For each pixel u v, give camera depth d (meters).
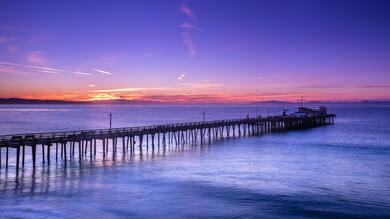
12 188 42.06
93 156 64.69
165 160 61.56
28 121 172.25
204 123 90.25
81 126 141.88
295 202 38.59
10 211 34.78
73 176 48.31
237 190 42.78
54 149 74.88
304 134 107.94
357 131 117.94
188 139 96.88
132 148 72.25
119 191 41.78
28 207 35.94
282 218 34.16
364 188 44.25
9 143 49.03
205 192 41.84
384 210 36.38
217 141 90.56
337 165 58.53
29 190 41.41
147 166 55.94
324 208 36.84
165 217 34.06
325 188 44.12
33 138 52.16
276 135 105.06
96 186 43.62
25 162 58.16
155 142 91.19
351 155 68.81
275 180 47.88
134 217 33.94
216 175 50.38
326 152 72.38
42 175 48.47
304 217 34.50
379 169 55.38
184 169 54.16
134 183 45.28
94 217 33.75
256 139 94.62
